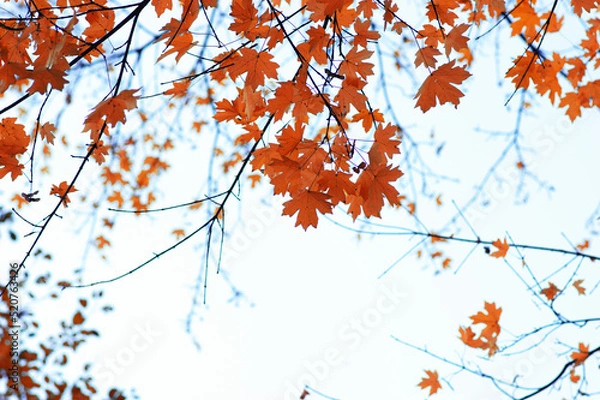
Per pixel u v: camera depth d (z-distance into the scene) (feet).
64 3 10.44
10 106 10.05
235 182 10.87
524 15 11.72
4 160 10.64
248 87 10.39
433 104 10.35
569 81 11.91
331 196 10.29
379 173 10.28
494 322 12.84
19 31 10.19
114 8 10.18
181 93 10.73
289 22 10.43
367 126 10.86
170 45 10.36
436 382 13.37
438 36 10.58
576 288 12.83
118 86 10.29
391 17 10.50
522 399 12.37
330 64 10.34
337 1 10.11
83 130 10.75
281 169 10.27
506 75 11.50
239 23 10.23
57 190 10.84
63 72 10.10
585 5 10.87
